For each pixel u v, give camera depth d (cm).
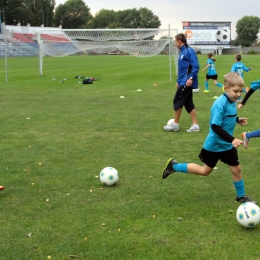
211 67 1523
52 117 995
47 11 10394
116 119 959
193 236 369
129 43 2359
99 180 529
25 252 344
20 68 3112
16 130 845
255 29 10881
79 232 379
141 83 1905
